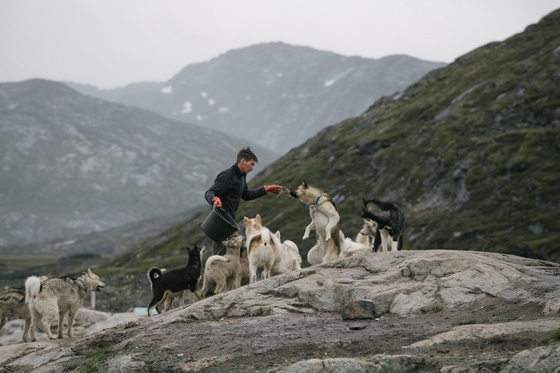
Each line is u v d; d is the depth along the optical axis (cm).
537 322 1003
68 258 14338
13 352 1436
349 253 1574
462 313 1149
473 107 7675
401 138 7938
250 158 1359
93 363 1110
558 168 5919
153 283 1575
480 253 1413
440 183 6525
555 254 4691
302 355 997
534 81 7475
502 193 5916
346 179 7625
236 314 1283
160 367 1013
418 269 1295
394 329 1081
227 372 964
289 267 1614
